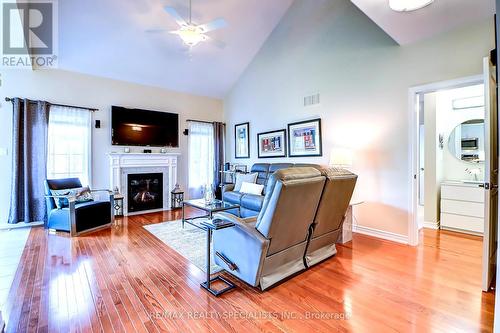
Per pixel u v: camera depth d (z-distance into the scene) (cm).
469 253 296
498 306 134
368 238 356
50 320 177
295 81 480
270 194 194
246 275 217
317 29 438
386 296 206
